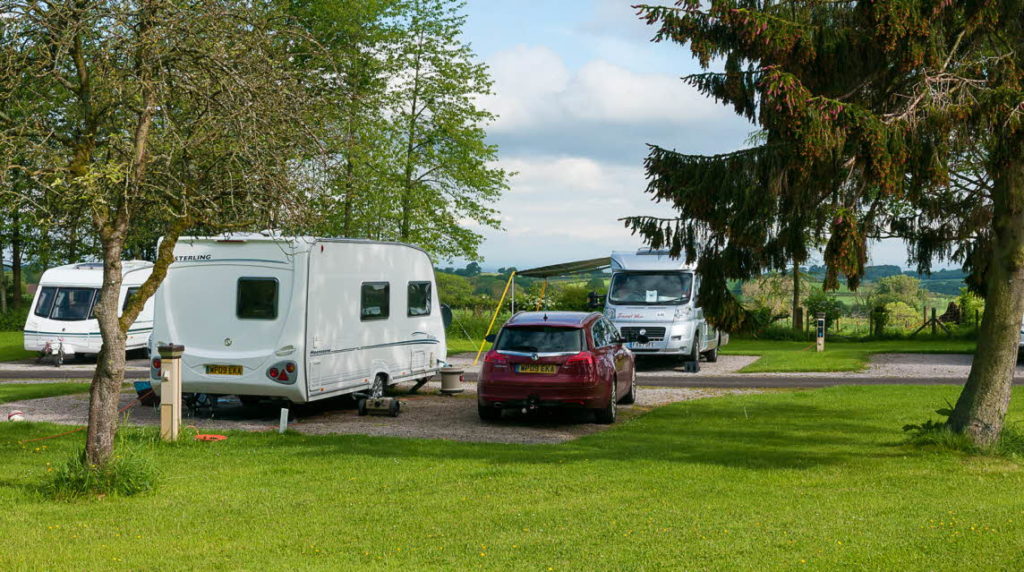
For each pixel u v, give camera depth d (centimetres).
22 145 799
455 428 1366
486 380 1374
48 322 2584
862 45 994
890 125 893
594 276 2984
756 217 1056
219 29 848
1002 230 1066
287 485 913
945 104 899
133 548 677
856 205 1015
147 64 827
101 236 863
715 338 2620
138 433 1223
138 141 838
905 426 1170
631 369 1620
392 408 1495
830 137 867
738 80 1078
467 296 3888
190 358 1431
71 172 832
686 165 1097
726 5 947
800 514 768
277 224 930
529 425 1395
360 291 1536
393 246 1645
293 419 1466
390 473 972
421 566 629
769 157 1028
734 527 724
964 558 627
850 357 2609
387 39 3073
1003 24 965
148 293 892
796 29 943
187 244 1450
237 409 1598
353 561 642
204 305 1438
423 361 1756
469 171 3409
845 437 1223
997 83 936
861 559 627
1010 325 1073
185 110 895
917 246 1262
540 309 3741
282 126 888
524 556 651
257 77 873
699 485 898
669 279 2434
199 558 651
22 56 823
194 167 907
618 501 829
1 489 889
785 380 2094
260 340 1408
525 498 845
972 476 940
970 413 1095
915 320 3725
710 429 1314
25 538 703
